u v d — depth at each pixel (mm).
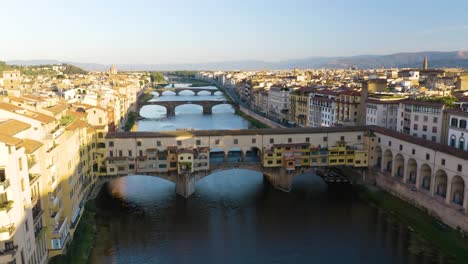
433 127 114438
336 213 100875
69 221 74750
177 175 111688
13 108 70688
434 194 94000
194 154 110250
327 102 173250
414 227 91438
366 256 79062
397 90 166375
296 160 115875
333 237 87438
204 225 94000
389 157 116125
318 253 80562
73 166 79938
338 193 116125
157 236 88062
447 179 89125
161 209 103500
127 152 108625
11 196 49781
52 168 65562
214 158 122000
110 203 107125
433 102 118625
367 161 119625
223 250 81938
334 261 77375
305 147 116562
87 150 96688
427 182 99562
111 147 107375
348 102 154125
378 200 108000
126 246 83188
